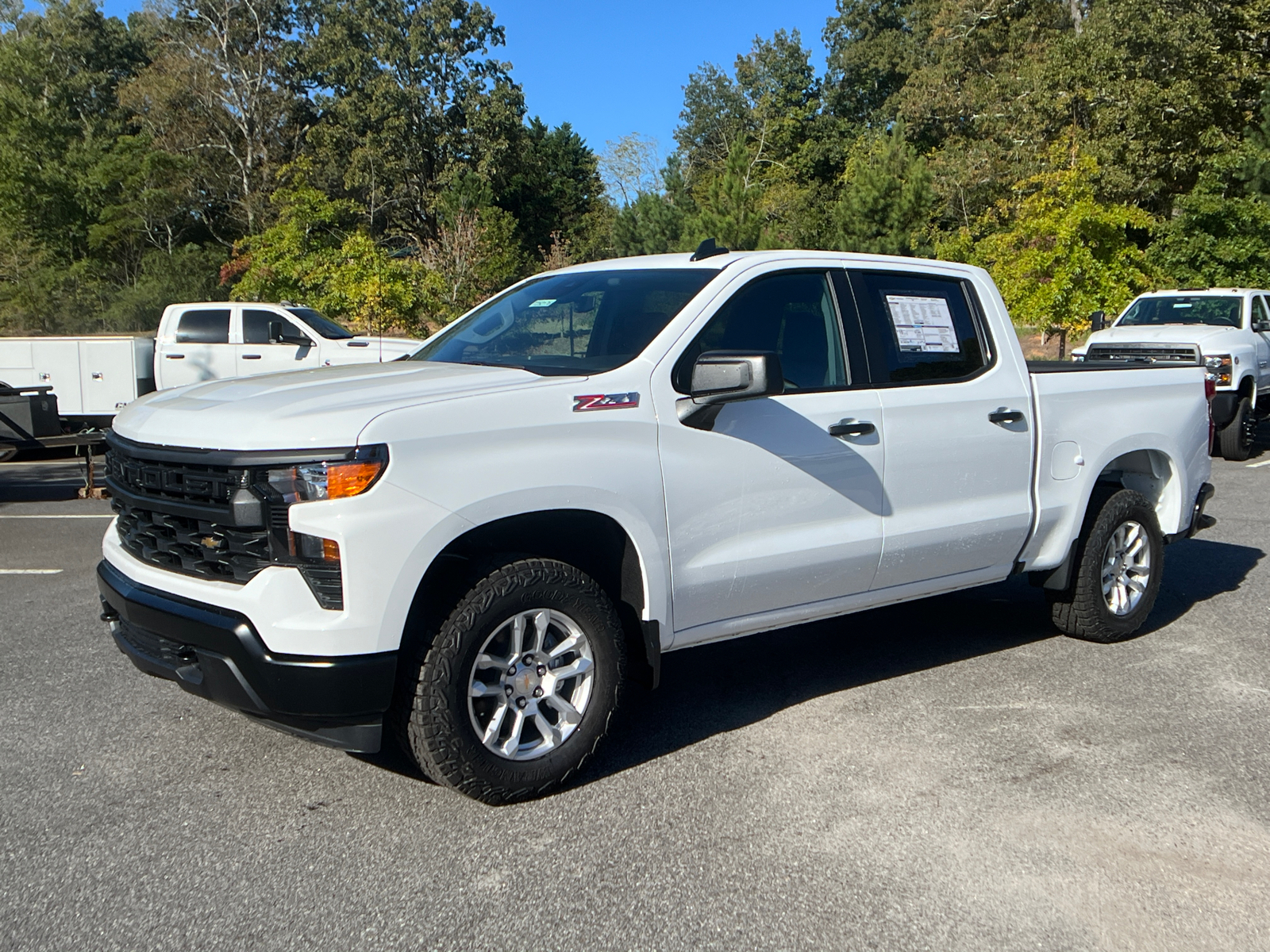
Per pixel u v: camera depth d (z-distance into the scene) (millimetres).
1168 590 6668
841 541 4309
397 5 53094
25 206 39062
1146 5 31984
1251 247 22719
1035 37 42625
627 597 3838
